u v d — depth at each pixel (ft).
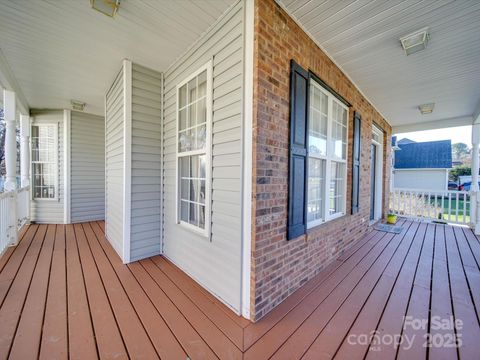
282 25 6.57
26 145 15.93
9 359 4.60
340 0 6.25
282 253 6.83
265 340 5.23
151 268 9.23
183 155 9.04
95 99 14.73
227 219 6.68
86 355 4.75
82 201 17.84
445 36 7.81
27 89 12.97
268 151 6.20
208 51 7.47
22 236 13.78
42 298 6.93
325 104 9.79
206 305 6.66
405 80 11.43
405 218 19.90
